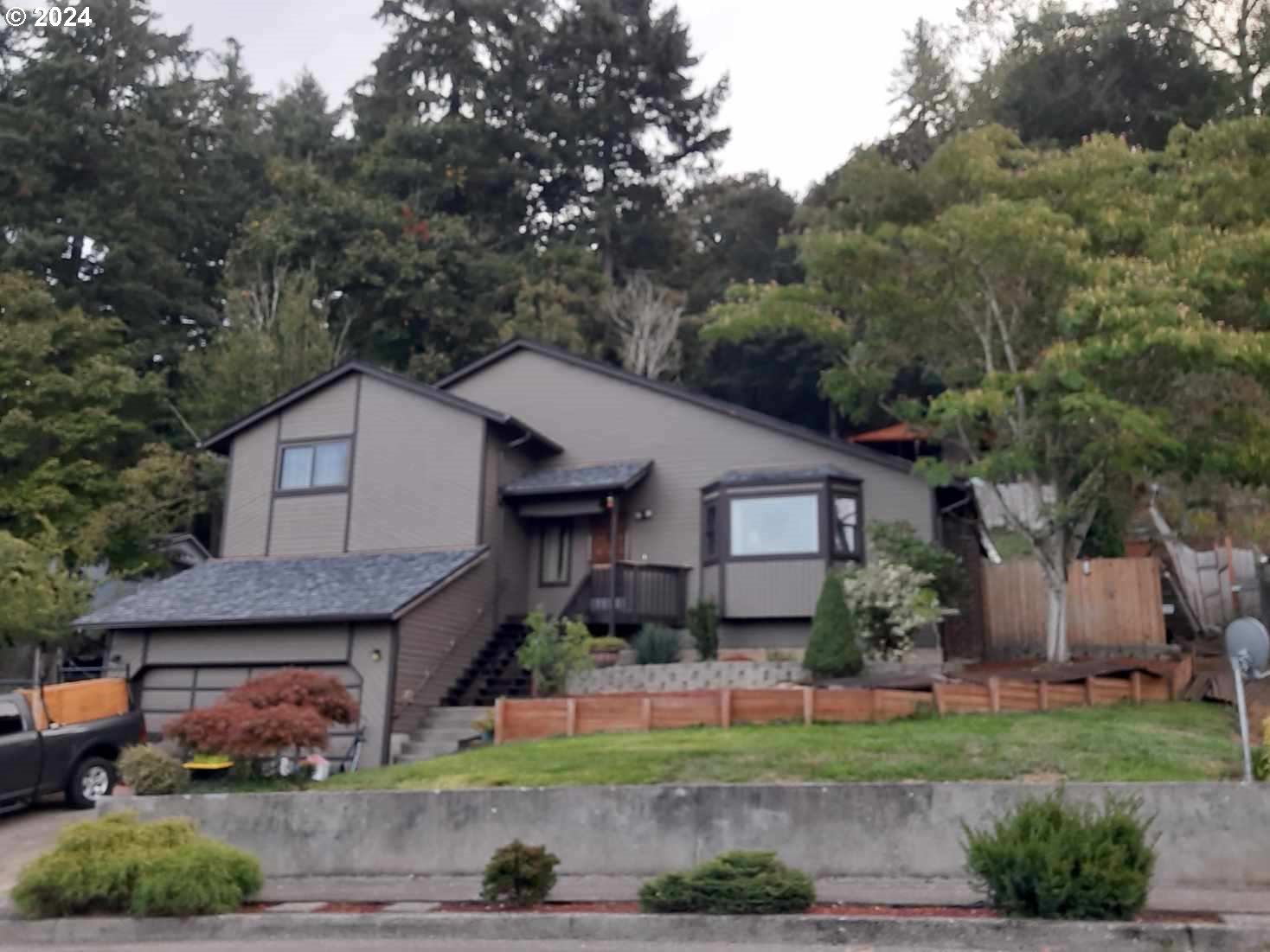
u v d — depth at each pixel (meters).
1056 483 20.23
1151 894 10.80
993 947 9.56
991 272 19.27
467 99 51.69
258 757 16.61
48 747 17.27
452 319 42.22
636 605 23.64
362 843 13.27
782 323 20.77
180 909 11.35
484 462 24.88
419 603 21.69
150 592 24.02
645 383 26.11
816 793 12.29
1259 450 17.75
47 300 32.91
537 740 17.03
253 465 26.88
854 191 21.41
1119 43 36.12
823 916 10.16
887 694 16.95
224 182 48.16
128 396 33.91
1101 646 23.38
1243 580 27.17
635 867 12.53
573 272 45.50
